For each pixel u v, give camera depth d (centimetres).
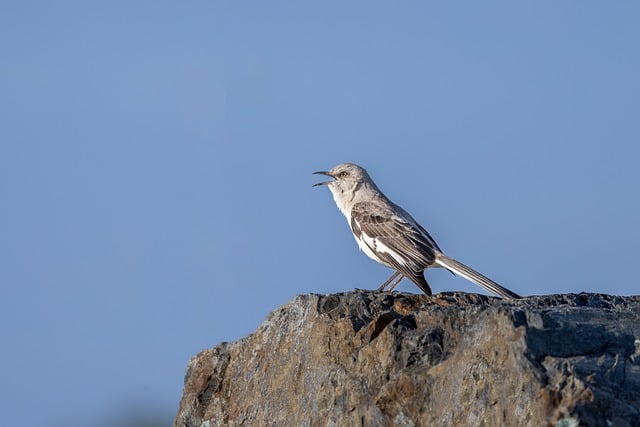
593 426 949
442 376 1134
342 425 1209
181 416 1502
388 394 1159
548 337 1063
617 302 1348
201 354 1532
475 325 1141
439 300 1380
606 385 1012
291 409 1321
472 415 1061
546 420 973
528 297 1381
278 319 1441
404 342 1203
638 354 1080
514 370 1036
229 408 1456
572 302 1341
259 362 1438
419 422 1131
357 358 1250
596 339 1084
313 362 1310
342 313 1345
